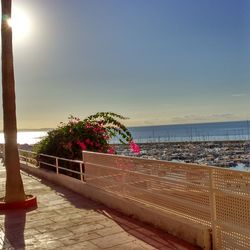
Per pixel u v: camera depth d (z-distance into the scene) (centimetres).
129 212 741
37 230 684
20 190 866
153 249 556
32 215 793
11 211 830
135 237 613
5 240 635
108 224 696
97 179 913
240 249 479
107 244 589
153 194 670
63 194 1008
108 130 1323
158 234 621
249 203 458
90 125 1304
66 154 1278
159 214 644
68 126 1314
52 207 859
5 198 863
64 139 1287
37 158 1473
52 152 1351
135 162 730
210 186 525
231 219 491
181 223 588
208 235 536
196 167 557
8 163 867
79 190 1001
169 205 630
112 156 823
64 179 1130
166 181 631
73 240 618
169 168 622
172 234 610
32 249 586
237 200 478
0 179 1388
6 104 877
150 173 680
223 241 509
